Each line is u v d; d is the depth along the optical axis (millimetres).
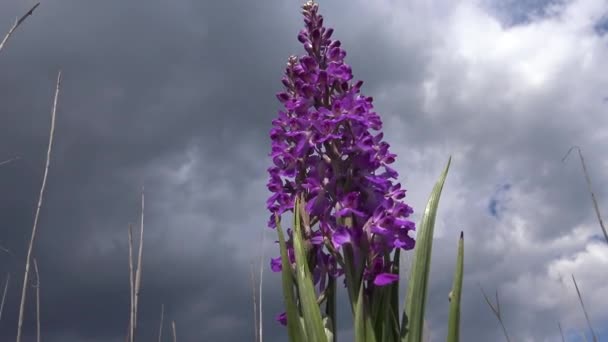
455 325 201
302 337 218
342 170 238
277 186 255
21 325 219
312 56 266
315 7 275
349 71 252
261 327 290
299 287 219
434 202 228
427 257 223
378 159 250
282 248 223
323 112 242
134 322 244
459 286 202
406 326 220
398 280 227
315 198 237
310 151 251
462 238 205
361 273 224
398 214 234
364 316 212
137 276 251
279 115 260
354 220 226
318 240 231
